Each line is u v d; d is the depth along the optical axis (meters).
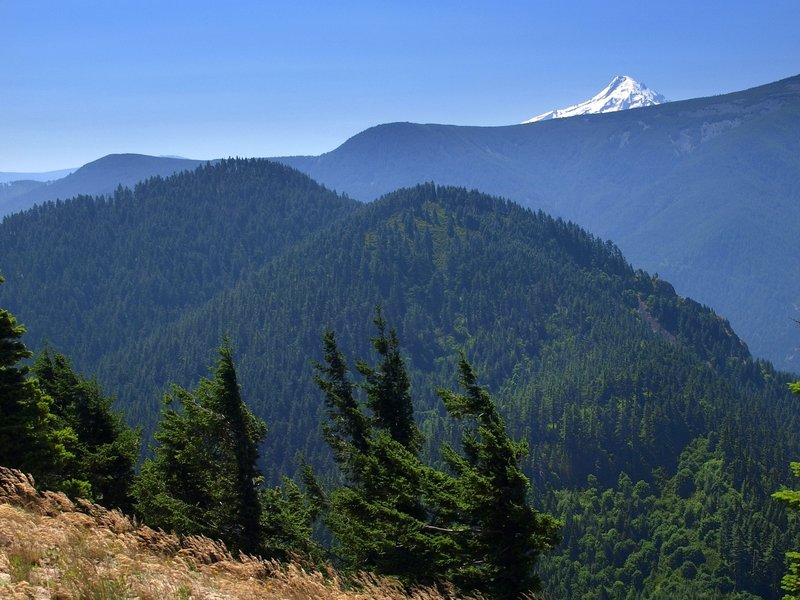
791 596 13.19
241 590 10.38
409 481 19.20
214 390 22.80
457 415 17.50
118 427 32.25
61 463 21.70
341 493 20.48
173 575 10.05
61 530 10.73
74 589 8.57
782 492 13.41
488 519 15.93
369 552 19.14
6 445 20.17
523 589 15.73
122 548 10.93
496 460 15.95
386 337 26.17
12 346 21.36
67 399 32.03
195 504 24.19
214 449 23.59
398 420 25.67
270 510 27.05
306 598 10.70
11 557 9.37
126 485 28.30
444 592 14.88
